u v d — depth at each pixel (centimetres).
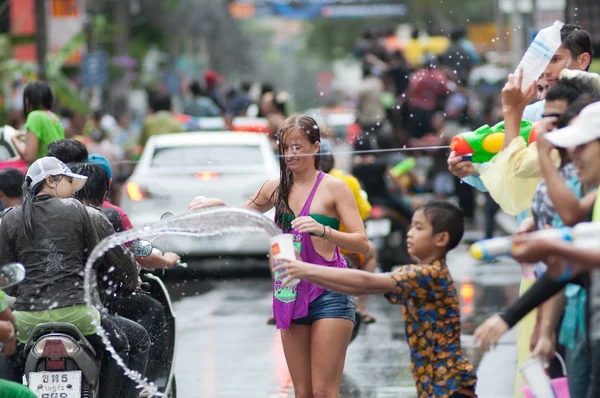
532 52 1341
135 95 9112
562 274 1030
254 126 4394
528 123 1380
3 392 1144
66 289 1311
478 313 2567
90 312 1320
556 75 1480
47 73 4606
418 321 1152
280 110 4453
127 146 5006
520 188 1335
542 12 5288
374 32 5569
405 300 1148
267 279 3203
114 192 3438
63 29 5131
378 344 2283
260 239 2998
